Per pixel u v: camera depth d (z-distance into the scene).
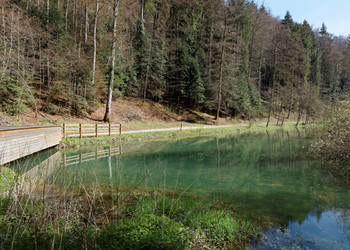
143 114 26.80
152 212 4.40
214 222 4.35
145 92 29.84
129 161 10.66
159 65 30.67
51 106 18.31
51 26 20.66
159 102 32.09
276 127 35.34
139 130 21.31
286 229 4.46
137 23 33.44
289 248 3.76
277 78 47.50
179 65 33.12
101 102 24.92
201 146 16.45
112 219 4.12
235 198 6.22
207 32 40.16
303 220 4.89
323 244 3.91
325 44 60.44
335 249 3.73
